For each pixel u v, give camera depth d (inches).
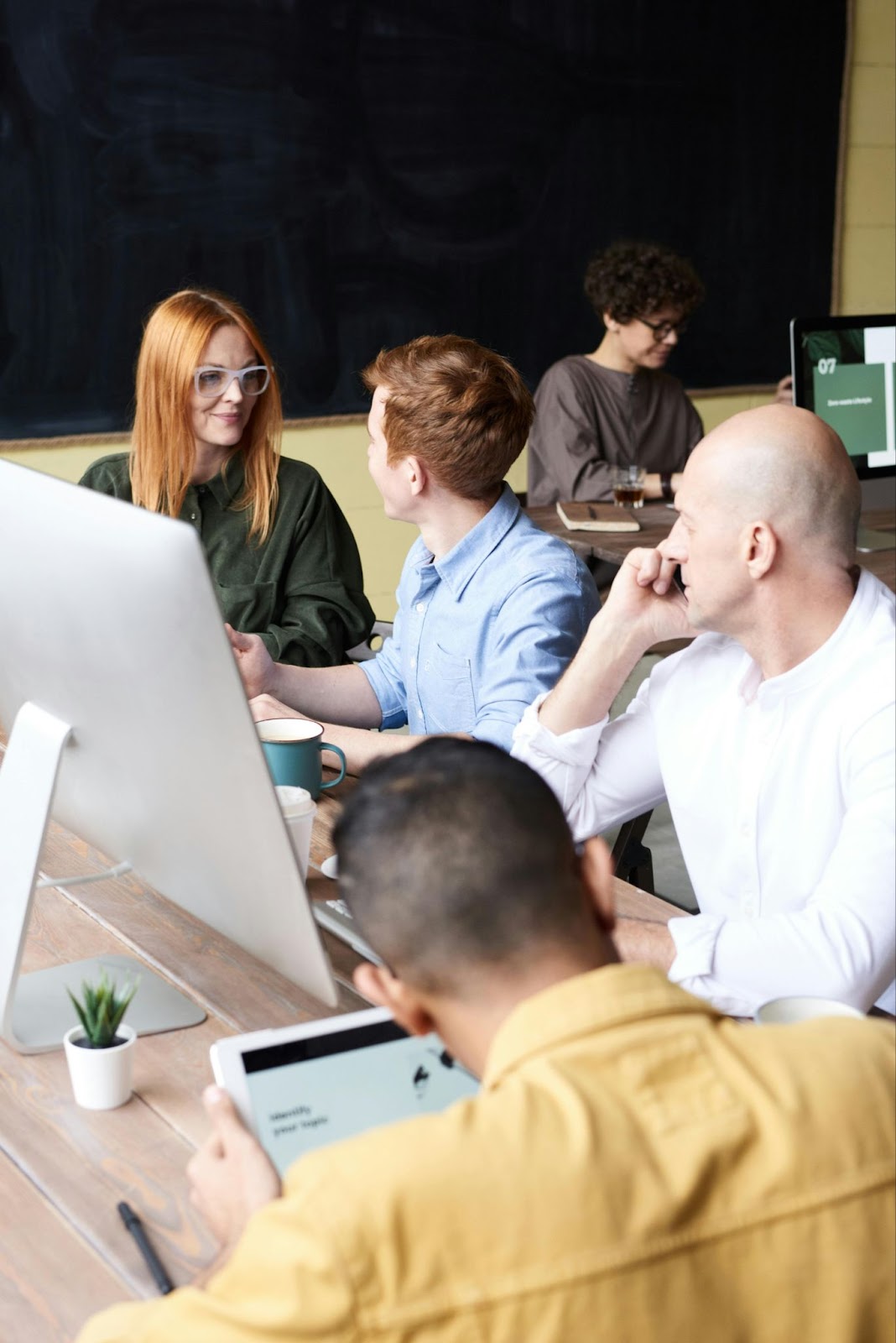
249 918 43.8
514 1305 23.7
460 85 176.2
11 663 48.3
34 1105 43.9
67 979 51.3
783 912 55.9
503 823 28.1
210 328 91.0
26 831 46.5
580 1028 27.0
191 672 38.8
